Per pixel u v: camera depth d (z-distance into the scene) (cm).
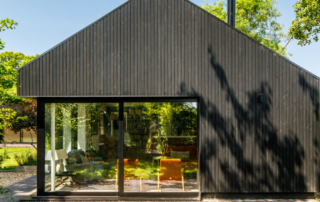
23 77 509
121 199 502
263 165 504
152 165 518
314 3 824
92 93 510
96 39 514
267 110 508
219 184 501
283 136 506
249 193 508
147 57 512
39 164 517
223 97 510
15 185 615
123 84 510
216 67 511
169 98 525
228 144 505
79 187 520
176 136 521
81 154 527
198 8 515
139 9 516
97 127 529
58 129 529
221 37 513
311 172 504
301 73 510
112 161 524
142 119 523
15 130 857
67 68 511
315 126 508
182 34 513
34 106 839
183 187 513
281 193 508
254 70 510
